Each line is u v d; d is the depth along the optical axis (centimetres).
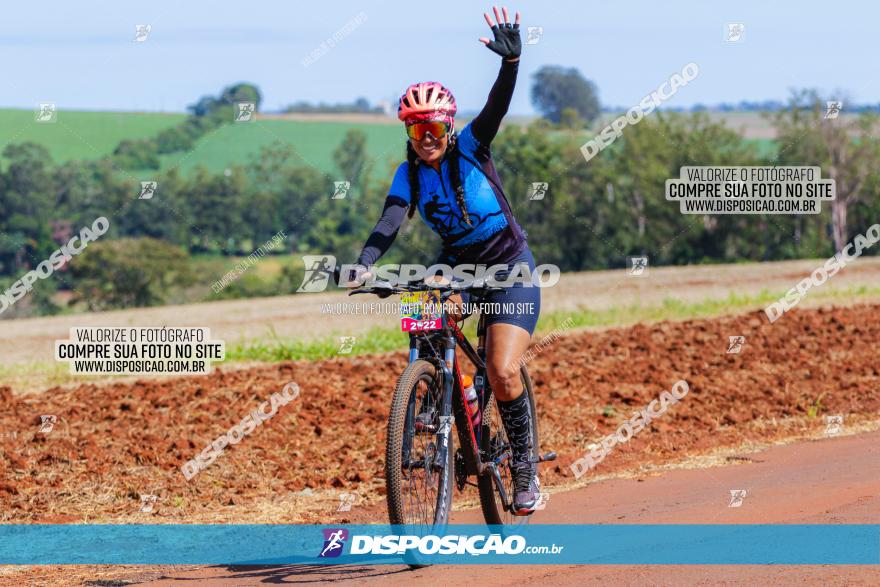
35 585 1396
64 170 7606
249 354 3947
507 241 1437
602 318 4906
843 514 1455
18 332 5616
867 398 2673
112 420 2575
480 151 1394
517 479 1491
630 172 9306
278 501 1902
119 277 7425
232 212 7856
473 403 1448
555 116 9150
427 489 1416
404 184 1424
